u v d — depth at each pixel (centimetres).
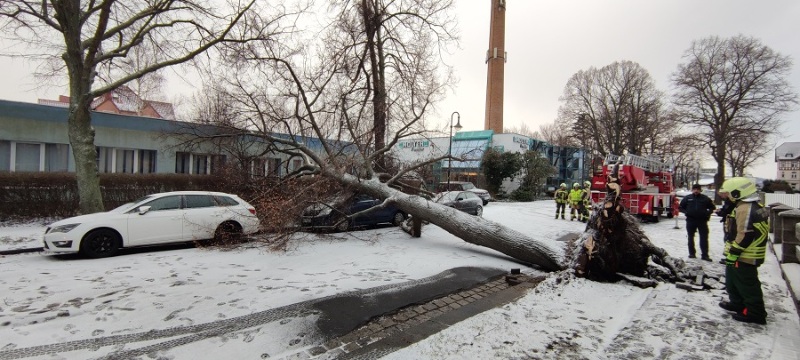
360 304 530
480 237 870
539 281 695
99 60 1122
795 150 8238
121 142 1638
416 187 1214
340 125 1172
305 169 1123
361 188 1052
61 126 1522
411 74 1295
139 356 367
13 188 1115
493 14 4466
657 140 4553
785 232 736
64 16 1066
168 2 1157
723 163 3550
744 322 462
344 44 1328
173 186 1405
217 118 1234
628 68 4584
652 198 1589
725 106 3538
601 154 4566
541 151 4041
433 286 633
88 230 791
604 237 661
